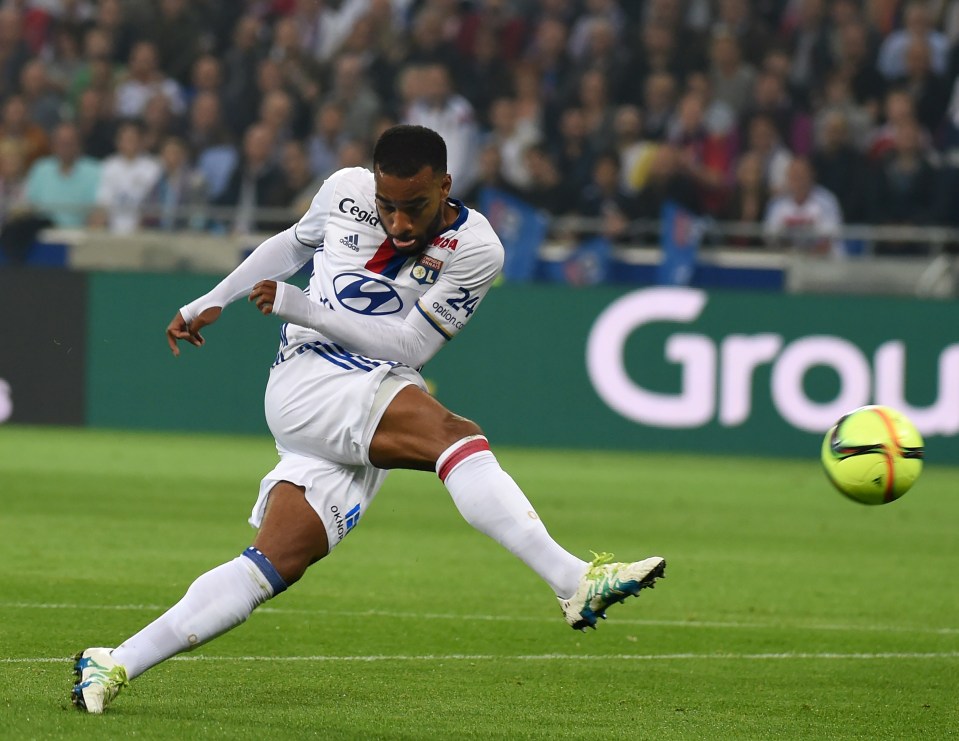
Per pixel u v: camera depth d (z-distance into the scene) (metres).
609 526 33.25
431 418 15.09
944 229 51.44
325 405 15.27
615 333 48.66
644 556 29.12
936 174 52.78
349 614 22.08
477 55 60.84
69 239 51.41
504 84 60.12
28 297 49.66
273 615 21.73
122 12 63.88
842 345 47.78
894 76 60.47
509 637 20.78
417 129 15.12
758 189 52.66
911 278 48.50
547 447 48.97
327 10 66.12
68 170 55.88
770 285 49.81
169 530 30.06
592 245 50.12
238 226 52.66
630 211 52.44
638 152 55.34
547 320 48.81
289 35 60.28
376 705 16.16
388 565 27.03
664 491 39.75
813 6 60.44
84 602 22.05
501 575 26.33
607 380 48.75
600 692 17.34
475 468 14.88
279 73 59.25
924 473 46.19
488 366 48.94
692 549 30.36
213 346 49.38
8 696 15.61
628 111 55.69
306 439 15.41
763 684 18.12
